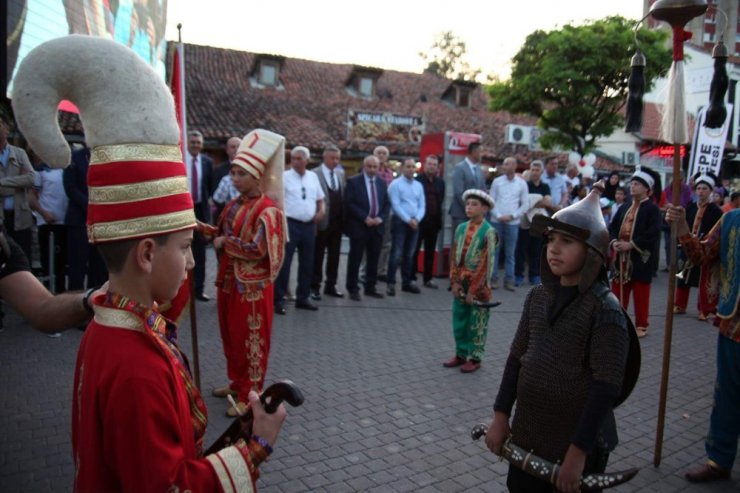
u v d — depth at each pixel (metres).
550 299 2.27
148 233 1.29
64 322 1.69
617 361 2.06
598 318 2.12
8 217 6.05
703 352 6.49
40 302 1.74
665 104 3.65
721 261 3.46
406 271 9.16
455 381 5.18
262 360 4.23
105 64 1.26
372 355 5.85
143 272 1.32
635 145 24.27
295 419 4.22
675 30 3.51
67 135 11.70
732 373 3.44
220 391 4.58
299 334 6.54
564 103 18.84
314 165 21.52
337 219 8.52
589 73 17.61
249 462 1.35
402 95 27.09
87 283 7.14
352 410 4.43
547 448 2.20
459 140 10.68
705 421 4.51
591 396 2.05
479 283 5.29
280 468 3.50
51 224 6.84
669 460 3.84
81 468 1.26
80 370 1.40
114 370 1.24
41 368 4.98
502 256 10.38
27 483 3.21
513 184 9.69
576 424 2.16
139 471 1.19
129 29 6.95
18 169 6.00
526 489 2.33
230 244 4.13
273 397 1.43
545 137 19.67
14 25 4.51
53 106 1.26
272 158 4.30
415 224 8.72
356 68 25.53
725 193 12.70
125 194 1.27
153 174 1.30
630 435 4.21
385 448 3.82
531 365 2.25
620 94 17.67
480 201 5.38
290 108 23.20
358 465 3.57
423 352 6.02
